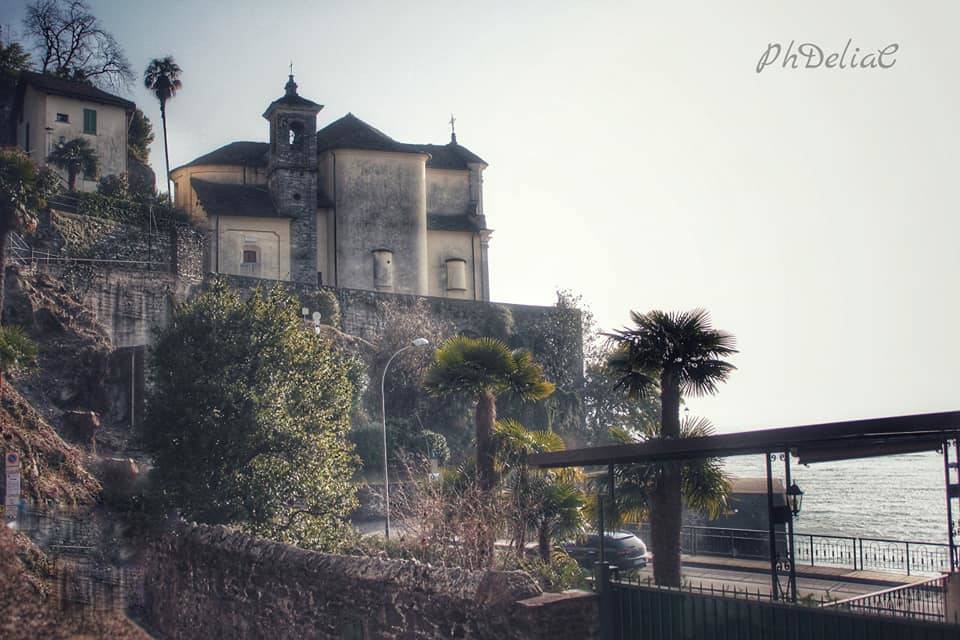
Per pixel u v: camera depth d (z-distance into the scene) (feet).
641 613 40.14
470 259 236.84
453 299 209.26
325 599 50.72
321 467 92.12
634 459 48.03
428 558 69.62
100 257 163.12
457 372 74.18
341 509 92.53
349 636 48.75
